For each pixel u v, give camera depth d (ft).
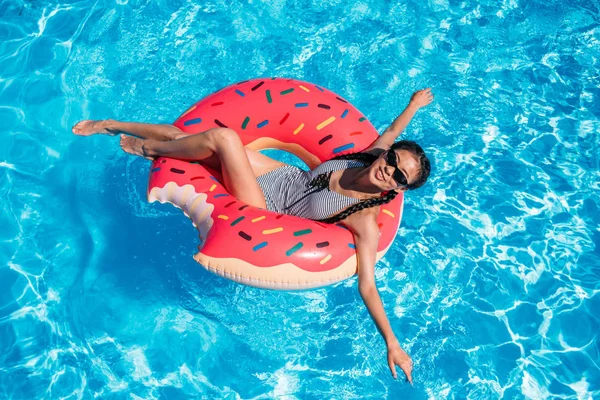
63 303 12.84
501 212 14.37
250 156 12.49
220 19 16.97
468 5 17.88
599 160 15.26
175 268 13.34
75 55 16.16
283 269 10.59
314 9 17.34
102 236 13.65
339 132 12.34
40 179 14.35
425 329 12.82
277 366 12.42
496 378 12.31
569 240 14.02
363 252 10.90
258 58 16.33
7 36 16.49
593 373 12.38
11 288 12.93
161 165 11.78
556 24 17.69
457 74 16.52
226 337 12.71
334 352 12.57
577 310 13.10
